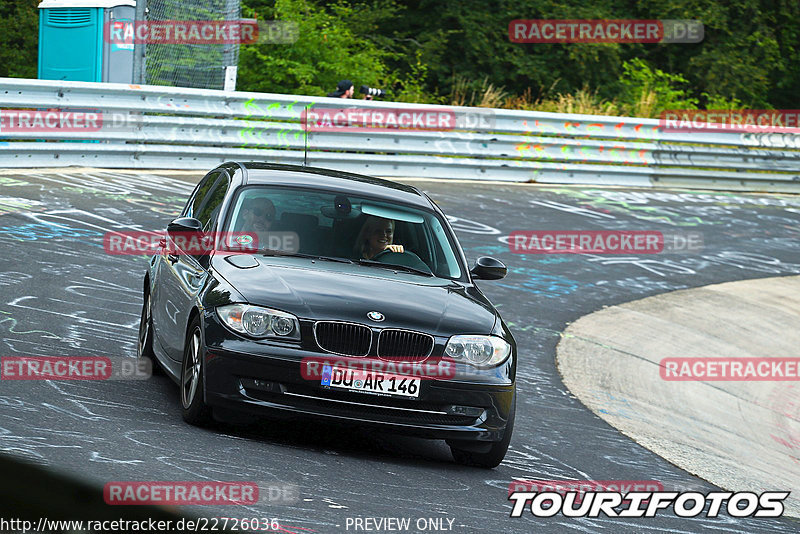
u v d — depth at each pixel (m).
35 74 93.69
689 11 105.00
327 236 21.31
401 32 103.19
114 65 55.50
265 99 53.03
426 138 58.72
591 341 35.91
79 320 26.97
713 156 69.06
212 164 52.78
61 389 20.03
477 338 19.25
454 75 99.44
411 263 21.50
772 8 112.69
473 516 16.11
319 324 18.39
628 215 57.22
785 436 30.61
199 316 18.84
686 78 109.75
